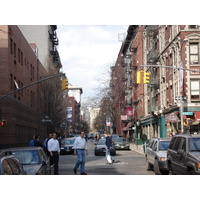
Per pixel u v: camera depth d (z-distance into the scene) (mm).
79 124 151875
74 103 132625
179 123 32656
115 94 60125
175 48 33656
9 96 31000
